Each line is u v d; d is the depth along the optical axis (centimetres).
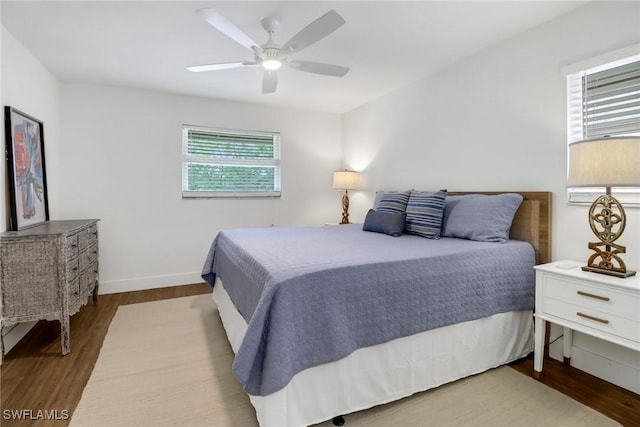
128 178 379
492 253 210
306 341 147
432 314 181
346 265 166
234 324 226
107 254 373
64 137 350
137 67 313
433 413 166
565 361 217
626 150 164
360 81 357
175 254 404
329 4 211
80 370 205
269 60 227
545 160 236
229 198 432
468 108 295
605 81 209
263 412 143
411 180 364
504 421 161
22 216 250
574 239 220
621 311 162
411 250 206
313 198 483
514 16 227
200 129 414
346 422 159
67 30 241
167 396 180
